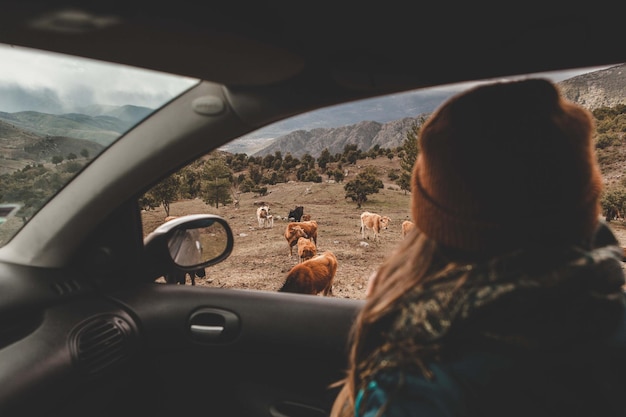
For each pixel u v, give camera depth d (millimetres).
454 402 494
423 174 603
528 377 492
